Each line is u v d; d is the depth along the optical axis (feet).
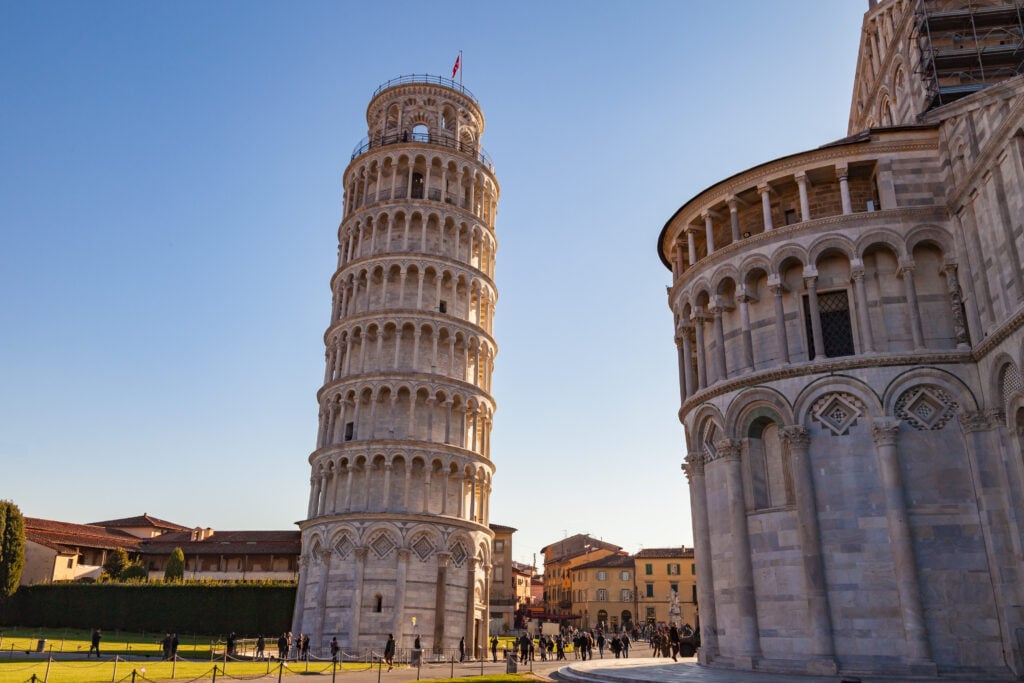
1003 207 99.04
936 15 139.33
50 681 110.32
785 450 114.42
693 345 141.08
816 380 111.24
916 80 146.20
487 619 223.92
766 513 112.57
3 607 297.12
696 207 135.54
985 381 103.91
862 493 105.91
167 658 168.86
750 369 118.73
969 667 96.73
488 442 239.71
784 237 119.24
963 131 111.04
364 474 218.38
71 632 274.36
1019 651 94.32
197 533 383.65
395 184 250.16
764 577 110.93
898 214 114.01
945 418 106.01
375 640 198.59
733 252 124.77
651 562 466.70
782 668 104.73
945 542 101.60
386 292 234.58
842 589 103.50
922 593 100.27
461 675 148.05
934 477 104.17
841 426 109.29
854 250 114.21
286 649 173.99
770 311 120.88
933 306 112.16
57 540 336.08
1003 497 100.27
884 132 118.01
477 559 220.84
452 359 233.96
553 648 247.91
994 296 101.96
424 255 238.27
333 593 205.67
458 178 256.52
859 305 112.16
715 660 118.01
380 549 206.90
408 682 126.11
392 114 269.23
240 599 271.49
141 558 357.82
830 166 120.06
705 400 125.39
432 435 221.66
